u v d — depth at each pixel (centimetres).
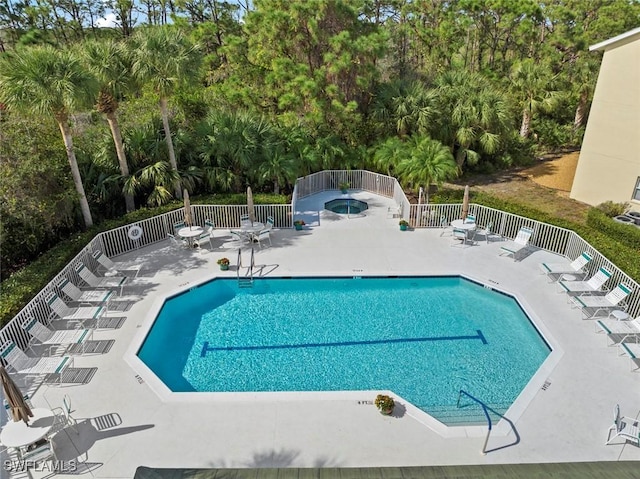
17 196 1405
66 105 1409
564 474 570
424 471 588
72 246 1439
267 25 2222
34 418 852
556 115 3198
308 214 2047
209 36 3116
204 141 2034
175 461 837
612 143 1991
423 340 1230
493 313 1347
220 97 2334
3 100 1375
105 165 1852
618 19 3622
